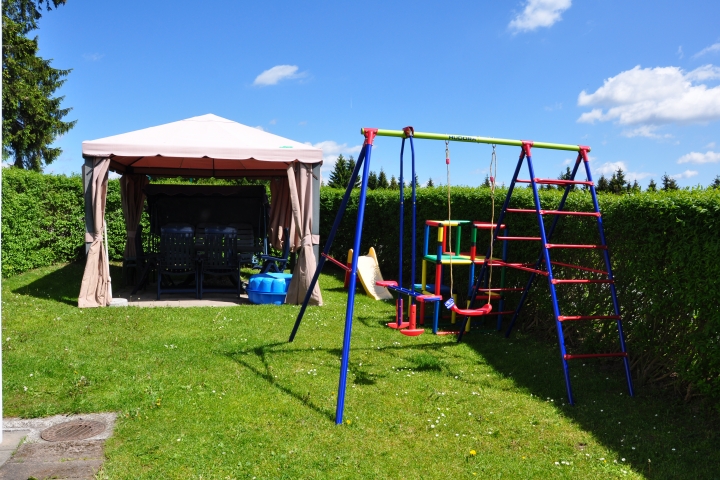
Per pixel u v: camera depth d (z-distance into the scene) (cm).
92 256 796
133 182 1073
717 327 428
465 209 882
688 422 430
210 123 945
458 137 541
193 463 342
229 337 639
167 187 1084
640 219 518
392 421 418
